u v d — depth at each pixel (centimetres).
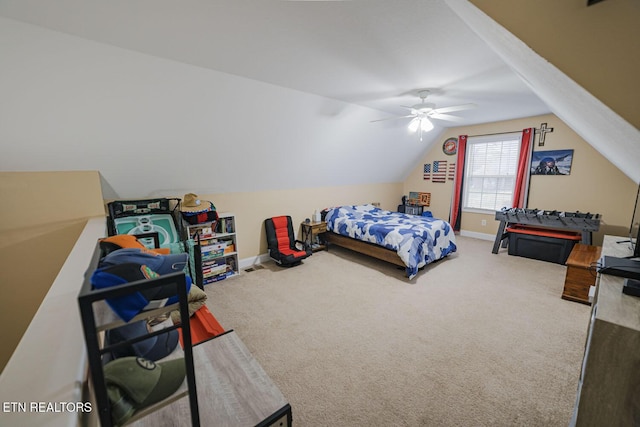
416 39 186
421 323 246
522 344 215
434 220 427
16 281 207
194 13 153
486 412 156
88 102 206
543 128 431
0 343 206
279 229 420
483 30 124
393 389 173
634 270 121
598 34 70
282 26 168
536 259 411
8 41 160
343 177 506
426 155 599
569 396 166
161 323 153
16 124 194
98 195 228
